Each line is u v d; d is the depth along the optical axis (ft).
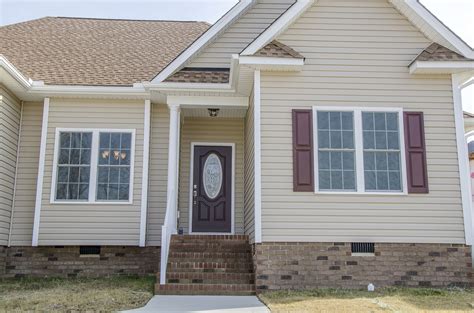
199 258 30.35
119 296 24.66
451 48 30.17
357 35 30.60
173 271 29.01
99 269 34.65
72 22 49.67
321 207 28.35
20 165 35.78
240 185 38.52
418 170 29.04
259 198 28.25
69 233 34.50
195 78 34.88
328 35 30.55
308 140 29.07
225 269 29.30
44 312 20.89
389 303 22.85
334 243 27.94
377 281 27.61
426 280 27.76
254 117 29.53
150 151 36.65
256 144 28.94
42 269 34.40
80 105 36.29
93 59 41.34
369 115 29.86
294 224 28.04
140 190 35.47
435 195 28.86
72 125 35.96
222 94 34.78
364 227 28.25
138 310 21.38
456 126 29.71
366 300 23.54
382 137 29.60
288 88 29.73
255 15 38.47
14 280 32.71
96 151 35.78
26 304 22.53
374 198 28.71
